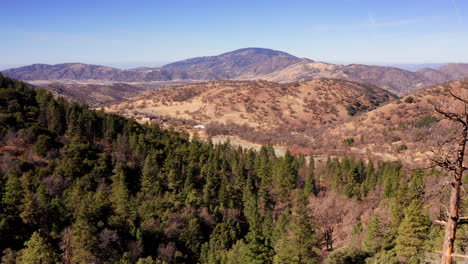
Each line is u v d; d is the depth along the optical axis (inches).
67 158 3009.4
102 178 2960.1
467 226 1459.2
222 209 2854.3
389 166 3555.6
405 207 1919.3
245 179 3444.9
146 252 2146.9
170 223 2365.9
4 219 1948.8
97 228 1999.3
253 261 1697.8
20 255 1790.1
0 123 3277.6
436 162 462.9
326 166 3937.0
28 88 4165.8
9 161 2822.3
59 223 2135.8
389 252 1736.0
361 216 2514.8
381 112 6752.0
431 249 1565.0
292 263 1547.7
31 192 2234.3
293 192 3265.3
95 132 3811.5
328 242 2404.0
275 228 2357.3
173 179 3090.6
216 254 2102.6
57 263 1760.6
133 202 2541.8
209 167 3331.7
